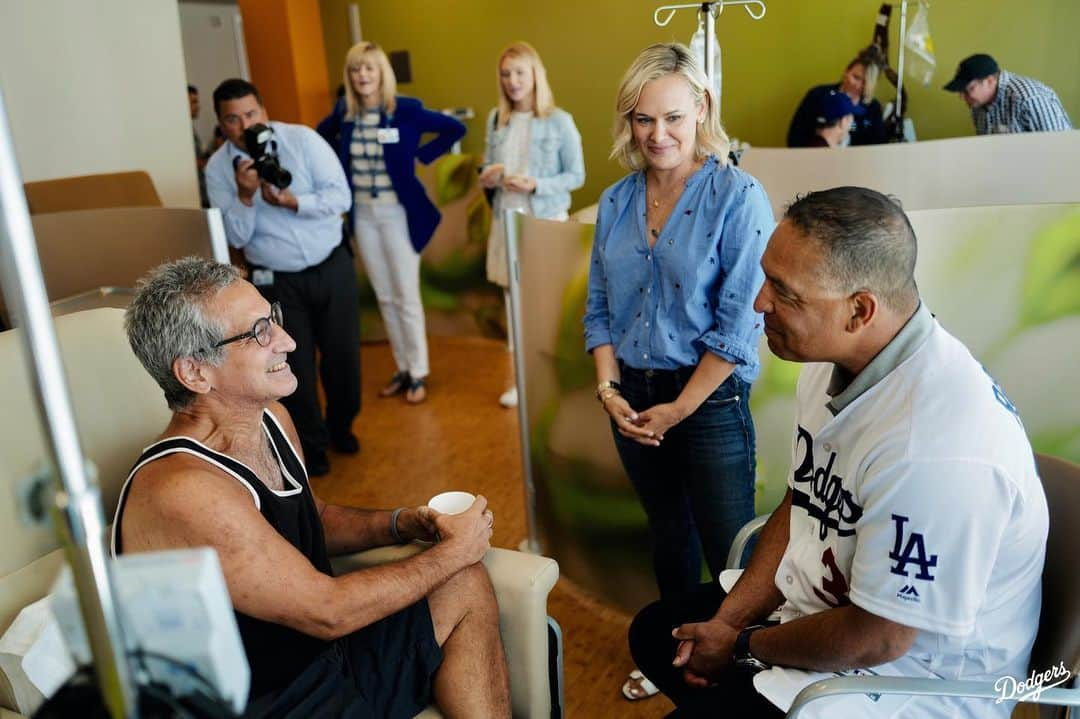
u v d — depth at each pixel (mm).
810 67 4867
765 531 1508
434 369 4512
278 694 1309
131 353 1676
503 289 4699
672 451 1859
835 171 3354
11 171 469
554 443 2434
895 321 1150
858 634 1147
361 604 1348
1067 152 3059
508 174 3639
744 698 1304
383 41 6199
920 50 4402
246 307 1368
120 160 3914
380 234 3840
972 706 1178
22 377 1482
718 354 1678
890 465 1108
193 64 6262
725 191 1648
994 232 1932
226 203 3020
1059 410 2014
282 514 1398
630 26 5293
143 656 551
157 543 1281
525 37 5660
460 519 1518
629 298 1815
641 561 2357
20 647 1302
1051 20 4266
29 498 533
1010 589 1143
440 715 1457
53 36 3635
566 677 2154
